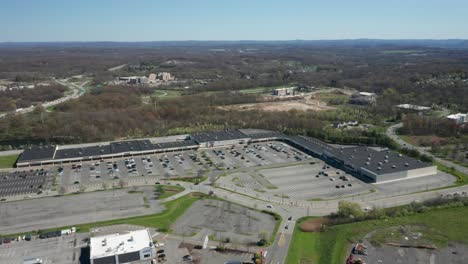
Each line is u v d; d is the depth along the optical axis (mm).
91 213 142875
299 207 147500
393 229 127312
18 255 114500
